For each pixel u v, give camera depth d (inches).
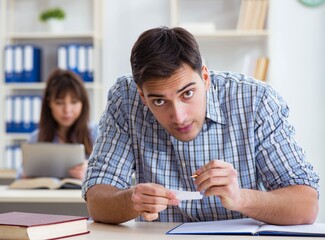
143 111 71.5
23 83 178.5
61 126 143.3
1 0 182.9
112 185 69.6
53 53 185.9
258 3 167.5
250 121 68.1
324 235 55.7
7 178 155.2
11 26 185.6
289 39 176.2
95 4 178.9
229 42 177.3
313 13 175.6
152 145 71.4
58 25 180.5
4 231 54.6
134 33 181.2
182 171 70.4
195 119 58.9
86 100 142.7
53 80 141.6
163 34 57.5
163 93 56.7
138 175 73.2
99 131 74.5
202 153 69.5
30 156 125.0
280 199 61.4
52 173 125.3
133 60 58.4
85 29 184.2
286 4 176.2
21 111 177.8
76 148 123.9
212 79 70.4
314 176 66.0
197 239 54.7
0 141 178.9
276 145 66.9
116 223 66.7
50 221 56.3
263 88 68.8
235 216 69.5
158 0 180.5
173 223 68.6
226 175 56.6
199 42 177.5
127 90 72.7
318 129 175.2
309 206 62.1
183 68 56.4
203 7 177.5
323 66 175.3
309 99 175.6
